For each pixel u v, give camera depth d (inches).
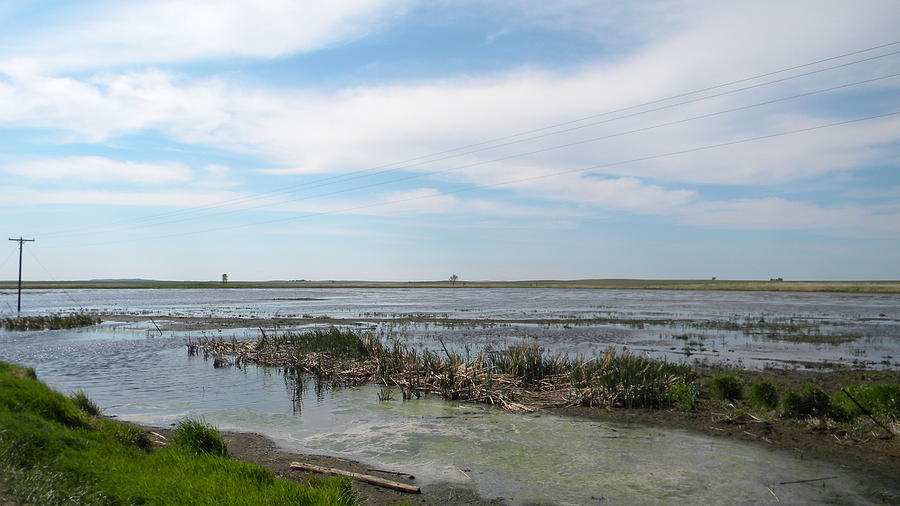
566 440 618.2
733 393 763.4
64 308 3245.6
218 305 3572.8
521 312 2689.5
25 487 370.0
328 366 1058.7
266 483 429.7
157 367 1138.7
